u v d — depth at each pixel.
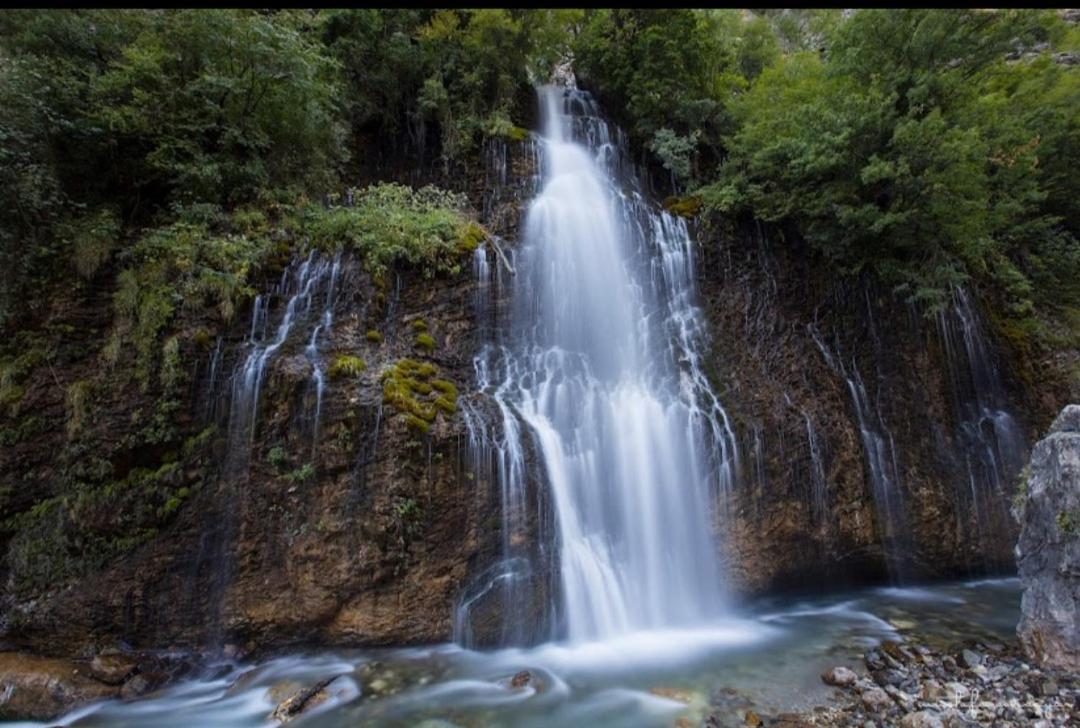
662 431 8.60
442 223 9.34
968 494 9.80
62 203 7.33
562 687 6.10
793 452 8.83
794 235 11.24
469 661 6.63
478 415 7.50
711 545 8.21
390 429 6.83
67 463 6.66
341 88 11.77
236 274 7.62
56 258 7.26
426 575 6.77
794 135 10.63
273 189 9.31
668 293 10.66
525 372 8.84
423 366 7.86
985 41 9.89
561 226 10.66
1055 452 6.27
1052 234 12.83
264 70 8.90
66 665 6.13
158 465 6.85
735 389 9.37
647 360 9.79
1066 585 6.02
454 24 12.70
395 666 6.46
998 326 11.39
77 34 7.82
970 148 8.58
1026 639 6.38
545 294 9.80
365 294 8.30
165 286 7.30
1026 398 10.85
